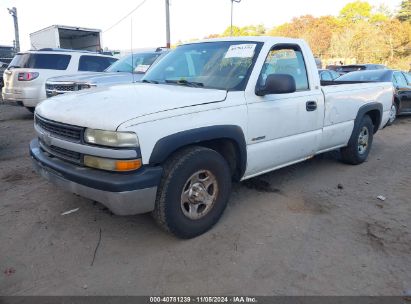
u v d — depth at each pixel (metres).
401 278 2.98
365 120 5.88
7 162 5.88
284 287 2.86
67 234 3.56
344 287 2.87
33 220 3.82
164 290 2.81
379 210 4.23
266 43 4.12
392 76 10.57
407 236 3.64
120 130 2.91
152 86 3.92
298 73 4.56
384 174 5.55
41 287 2.82
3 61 24.03
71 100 3.53
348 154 5.78
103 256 3.22
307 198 4.52
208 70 4.12
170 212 3.24
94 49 17.08
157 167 3.12
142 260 3.17
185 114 3.25
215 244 3.42
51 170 3.38
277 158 4.29
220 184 3.60
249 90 3.82
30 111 10.93
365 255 3.29
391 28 48.72
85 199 4.32
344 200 4.50
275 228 3.74
